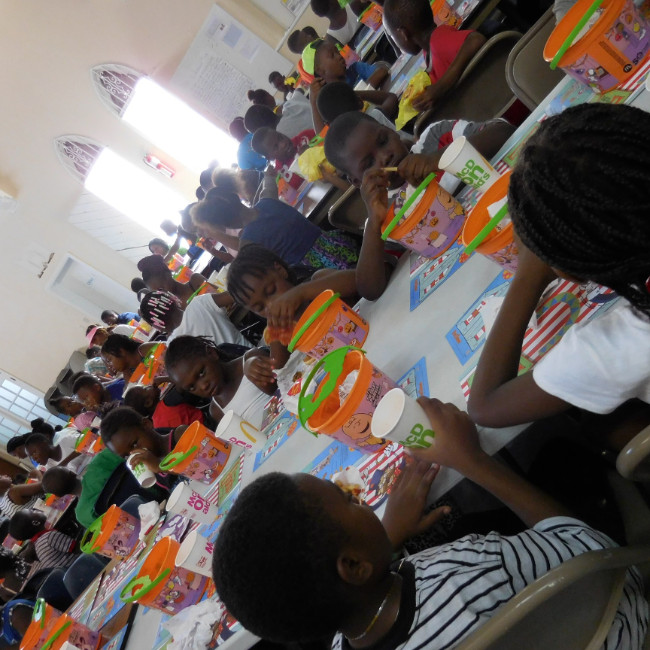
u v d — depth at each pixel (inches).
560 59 35.0
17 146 254.4
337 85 92.1
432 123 72.4
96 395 165.5
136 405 117.3
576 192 19.3
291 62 247.9
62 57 240.4
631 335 21.2
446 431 29.0
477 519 35.7
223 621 43.2
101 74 245.0
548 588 16.9
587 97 38.8
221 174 166.4
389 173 57.4
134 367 155.9
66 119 252.2
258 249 70.6
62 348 295.0
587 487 31.2
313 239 89.0
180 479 89.9
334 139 64.7
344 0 166.6
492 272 38.9
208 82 251.4
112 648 61.3
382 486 35.1
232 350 98.3
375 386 36.2
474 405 28.9
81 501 109.0
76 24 235.0
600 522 30.6
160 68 247.0
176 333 116.6
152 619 58.7
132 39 240.1
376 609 24.8
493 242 32.9
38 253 276.8
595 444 29.5
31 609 102.3
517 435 28.6
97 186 267.4
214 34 239.0
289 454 52.6
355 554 24.0
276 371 68.5
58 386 282.8
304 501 24.2
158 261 162.7
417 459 32.7
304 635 25.0
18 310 285.1
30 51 237.5
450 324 39.4
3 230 269.3
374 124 63.2
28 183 262.1
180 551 52.5
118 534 81.2
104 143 259.3
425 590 23.7
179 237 218.4
